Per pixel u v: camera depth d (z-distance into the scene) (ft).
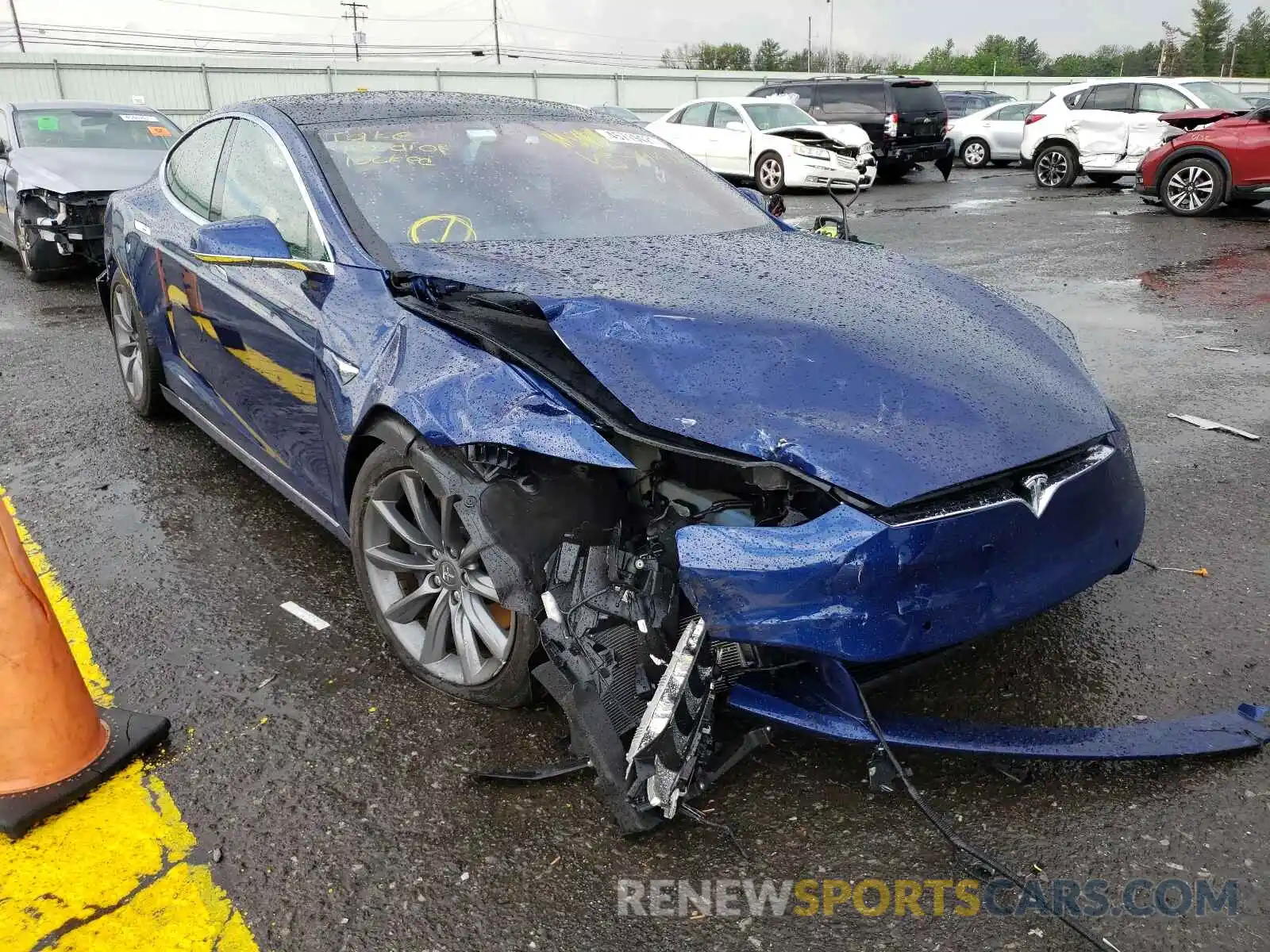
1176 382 19.02
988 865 7.07
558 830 7.55
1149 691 9.17
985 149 74.54
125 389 17.71
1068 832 7.40
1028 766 8.10
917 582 7.19
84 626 10.59
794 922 6.70
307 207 10.73
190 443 16.30
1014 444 7.75
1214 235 36.96
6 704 7.70
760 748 8.34
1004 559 7.55
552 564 7.80
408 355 8.75
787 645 7.15
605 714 7.46
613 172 12.41
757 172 54.44
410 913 6.83
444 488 8.20
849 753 8.32
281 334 10.54
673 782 7.07
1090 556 8.19
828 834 7.47
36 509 13.69
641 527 8.20
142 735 8.53
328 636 10.38
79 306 27.76
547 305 8.30
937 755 8.26
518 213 11.05
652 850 7.35
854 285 9.80
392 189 10.87
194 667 9.82
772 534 7.23
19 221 30.27
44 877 7.20
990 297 10.47
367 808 7.84
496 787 8.04
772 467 7.37
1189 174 41.93
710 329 8.18
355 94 13.19
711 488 8.14
